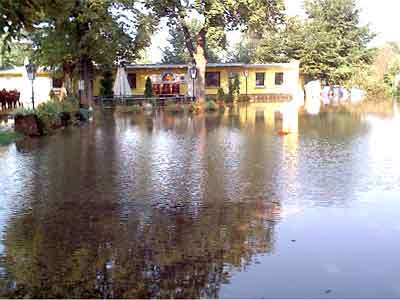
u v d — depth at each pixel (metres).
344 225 5.71
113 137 14.91
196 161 10.26
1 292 3.93
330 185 7.83
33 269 4.41
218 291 3.94
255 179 8.33
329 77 46.59
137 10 26.75
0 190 7.55
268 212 6.28
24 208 6.51
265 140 13.93
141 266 4.47
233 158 10.63
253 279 4.17
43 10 5.95
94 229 5.59
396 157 10.61
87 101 26.11
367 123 19.27
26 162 10.13
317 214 6.17
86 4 23.08
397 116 22.88
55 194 7.29
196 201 6.86
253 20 32.44
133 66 38.16
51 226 5.71
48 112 16.80
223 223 5.80
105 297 3.84
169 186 7.82
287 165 9.69
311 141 13.61
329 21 48.66
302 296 3.85
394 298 3.82
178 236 5.32
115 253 4.82
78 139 14.37
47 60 24.69
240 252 4.83
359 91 45.31
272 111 27.36
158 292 3.93
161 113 26.64
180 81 38.47
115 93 32.00
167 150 11.97
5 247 5.00
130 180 8.29
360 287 4.02
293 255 4.74
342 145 12.71
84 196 7.16
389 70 47.94
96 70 29.88
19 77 38.03
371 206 6.55
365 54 48.28
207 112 27.08
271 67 40.19
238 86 38.38
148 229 5.58
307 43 45.28
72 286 4.04
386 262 4.56
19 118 14.95
